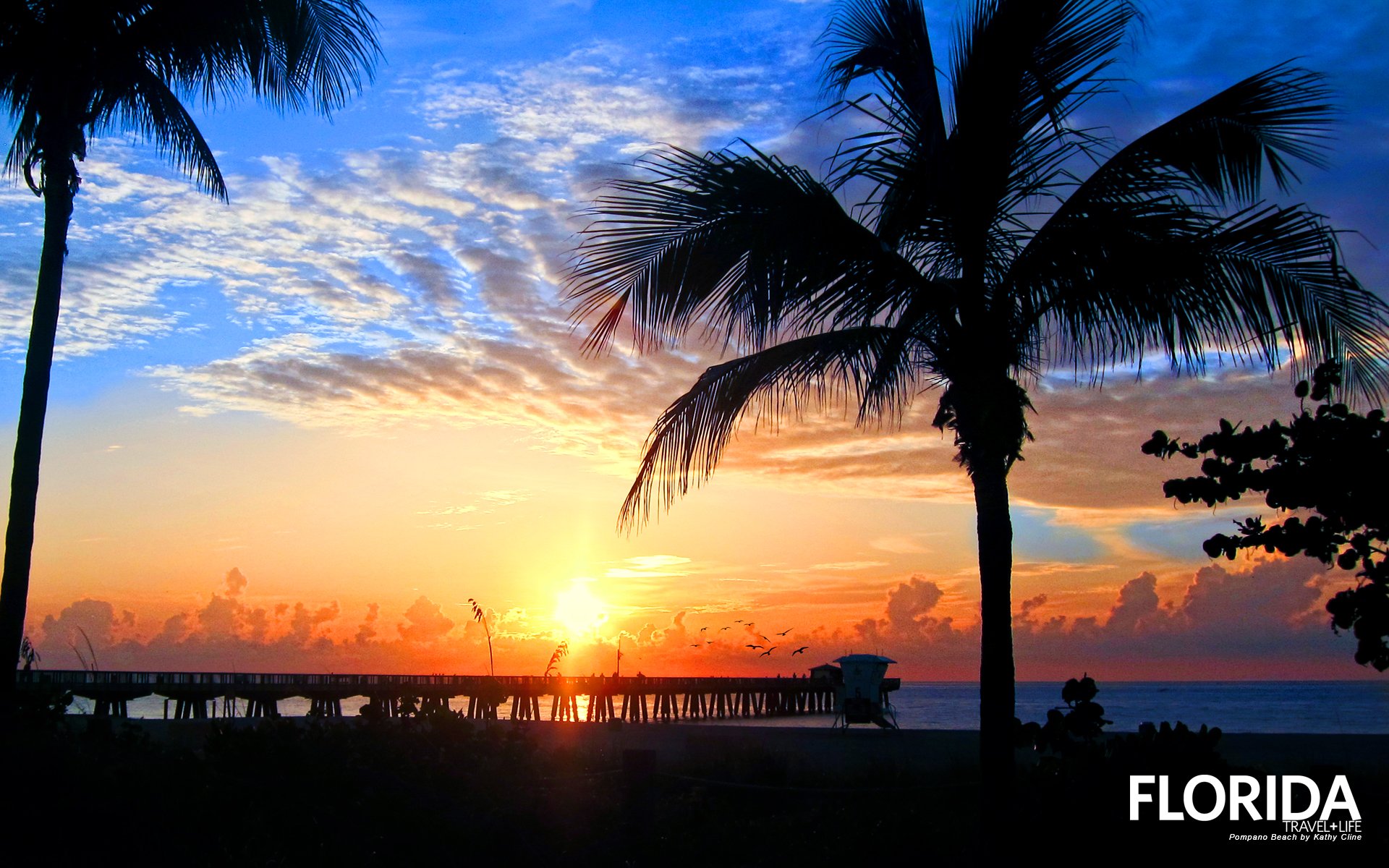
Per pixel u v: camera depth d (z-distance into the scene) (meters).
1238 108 6.87
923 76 7.50
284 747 8.31
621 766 11.03
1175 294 6.93
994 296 7.52
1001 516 7.25
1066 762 6.73
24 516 11.53
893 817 8.23
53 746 8.66
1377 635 5.67
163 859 6.86
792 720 64.06
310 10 13.20
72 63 12.14
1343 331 6.88
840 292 7.39
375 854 7.26
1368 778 9.54
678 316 7.39
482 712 31.56
